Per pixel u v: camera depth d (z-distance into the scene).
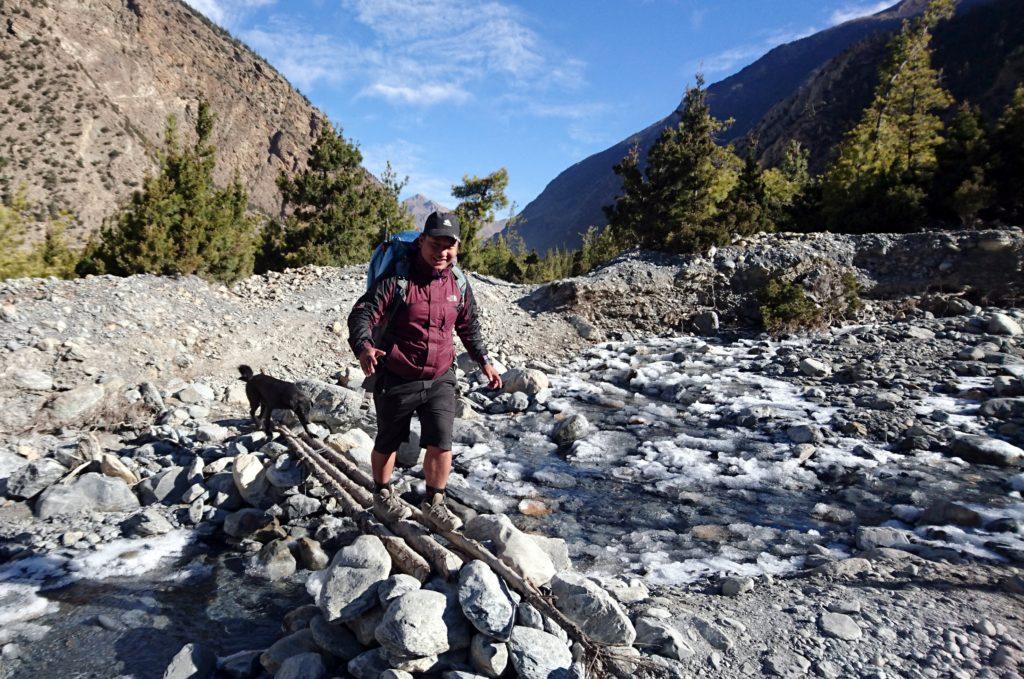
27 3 117.81
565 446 6.88
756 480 5.73
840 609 3.03
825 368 9.76
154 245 11.40
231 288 11.82
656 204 21.78
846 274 14.16
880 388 8.72
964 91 99.50
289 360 9.19
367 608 2.70
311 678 2.50
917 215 20.73
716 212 19.02
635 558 4.14
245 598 3.59
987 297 13.28
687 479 5.78
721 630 2.81
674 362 11.31
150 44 148.38
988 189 19.33
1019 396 7.72
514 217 37.09
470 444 6.88
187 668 2.72
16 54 104.81
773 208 27.33
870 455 6.25
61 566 3.86
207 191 12.99
